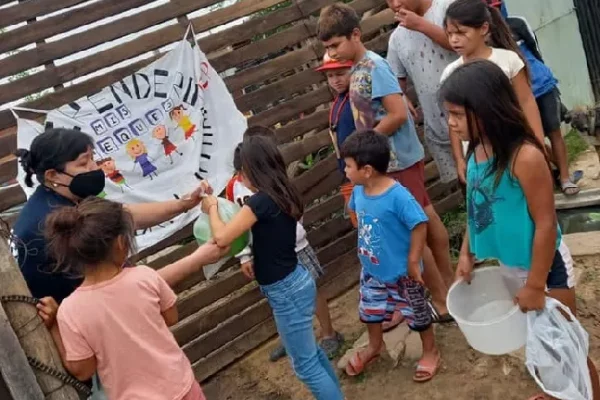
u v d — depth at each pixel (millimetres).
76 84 3768
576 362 2539
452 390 3439
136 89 3852
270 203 2871
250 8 4230
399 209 3189
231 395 4012
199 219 3123
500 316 2830
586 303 3795
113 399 2260
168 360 2299
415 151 3648
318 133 4562
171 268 2688
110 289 2201
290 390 3898
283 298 2990
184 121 3973
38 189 2525
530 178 2367
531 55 4613
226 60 4207
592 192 4875
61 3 3693
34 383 2043
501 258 2658
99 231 2141
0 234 2098
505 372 3445
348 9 3451
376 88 3402
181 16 4020
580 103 6695
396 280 3350
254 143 2926
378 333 3635
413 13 3791
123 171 3824
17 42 3617
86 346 2158
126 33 3867
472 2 3328
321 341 4074
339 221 4719
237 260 4273
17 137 3578
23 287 2104
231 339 4297
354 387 3680
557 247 2619
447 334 3848
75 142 2449
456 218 5141
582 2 6574
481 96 2340
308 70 4492
